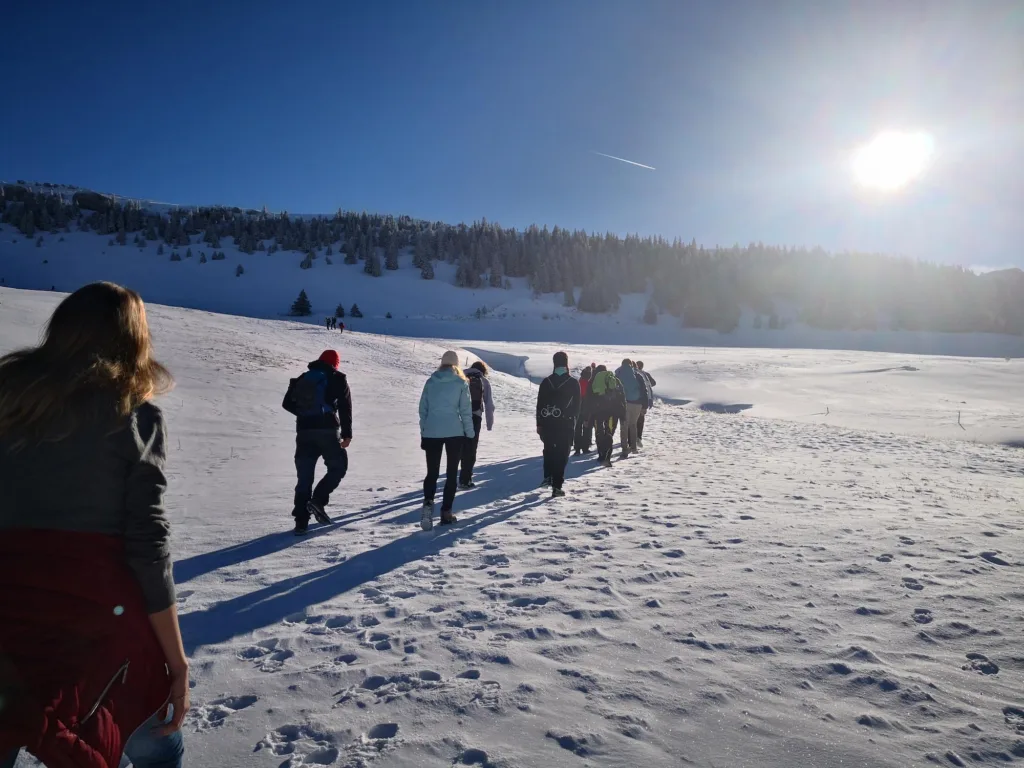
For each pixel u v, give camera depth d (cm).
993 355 9562
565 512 624
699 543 486
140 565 130
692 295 14412
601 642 303
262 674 279
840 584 383
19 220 16088
